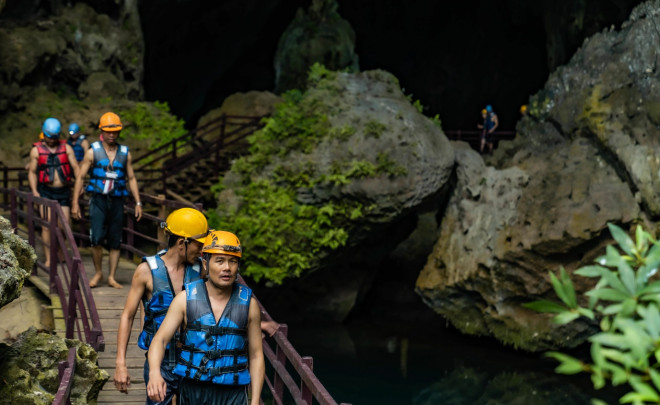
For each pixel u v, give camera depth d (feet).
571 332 56.18
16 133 69.67
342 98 63.46
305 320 67.51
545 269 56.54
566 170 57.98
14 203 35.37
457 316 64.03
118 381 15.33
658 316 5.21
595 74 60.44
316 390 14.48
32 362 19.21
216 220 60.08
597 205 53.88
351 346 61.16
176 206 33.71
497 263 58.80
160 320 15.57
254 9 115.85
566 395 50.96
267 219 59.82
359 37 127.65
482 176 63.62
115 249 30.01
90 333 21.95
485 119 79.92
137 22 85.15
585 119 58.29
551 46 95.14
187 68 117.80
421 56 126.62
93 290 29.84
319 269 62.64
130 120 74.49
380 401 48.83
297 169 60.54
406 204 59.52
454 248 63.26
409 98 66.28
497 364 57.31
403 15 124.57
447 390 51.31
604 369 5.33
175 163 64.44
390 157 59.36
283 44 99.25
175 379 14.19
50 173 32.22
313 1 98.48
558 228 54.60
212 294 13.60
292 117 62.18
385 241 67.05
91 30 79.66
